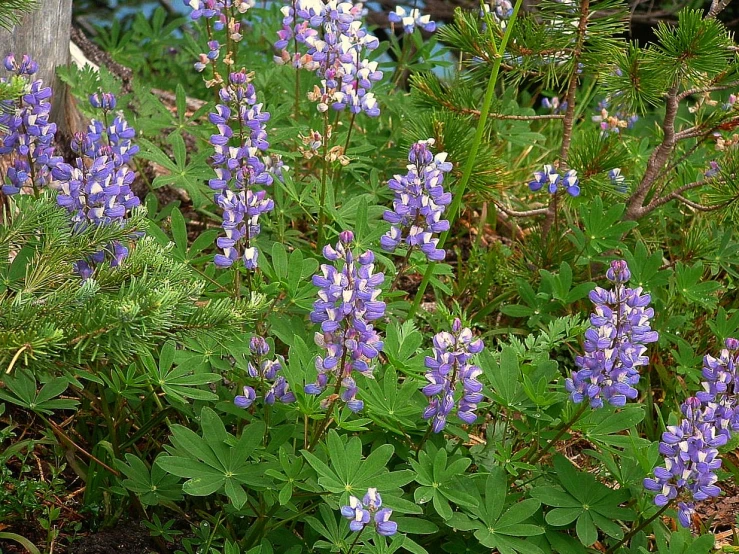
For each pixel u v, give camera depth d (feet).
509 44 3.22
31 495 2.38
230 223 2.45
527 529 2.29
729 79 3.27
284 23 3.15
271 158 3.25
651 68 3.09
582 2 3.12
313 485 2.30
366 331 2.11
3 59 3.06
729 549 2.53
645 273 3.21
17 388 2.35
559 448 2.93
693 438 2.18
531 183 3.30
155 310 1.84
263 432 2.28
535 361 2.67
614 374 2.27
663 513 2.47
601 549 2.65
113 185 2.25
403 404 2.41
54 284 2.10
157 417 2.54
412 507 2.19
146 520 2.41
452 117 3.26
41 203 2.16
